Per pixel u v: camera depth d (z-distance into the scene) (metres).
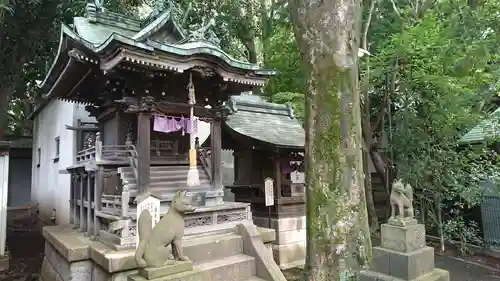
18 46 10.01
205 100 8.12
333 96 2.96
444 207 11.31
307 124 3.10
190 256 6.04
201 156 8.41
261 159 10.12
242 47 18.08
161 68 6.41
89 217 7.15
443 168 10.12
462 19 9.82
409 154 10.77
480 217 10.75
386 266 5.91
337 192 2.91
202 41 7.14
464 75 9.27
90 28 8.02
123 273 5.23
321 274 2.87
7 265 8.99
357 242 2.88
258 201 9.97
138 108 6.93
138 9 14.67
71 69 7.11
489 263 9.30
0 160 9.01
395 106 11.81
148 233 4.84
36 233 14.58
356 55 3.07
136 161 7.11
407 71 10.02
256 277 6.40
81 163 7.88
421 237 6.16
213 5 14.60
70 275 5.86
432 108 9.95
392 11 12.41
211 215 7.07
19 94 13.73
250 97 16.70
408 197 6.30
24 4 9.05
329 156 2.93
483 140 9.91
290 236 9.60
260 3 15.27
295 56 14.26
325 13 3.02
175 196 5.20
